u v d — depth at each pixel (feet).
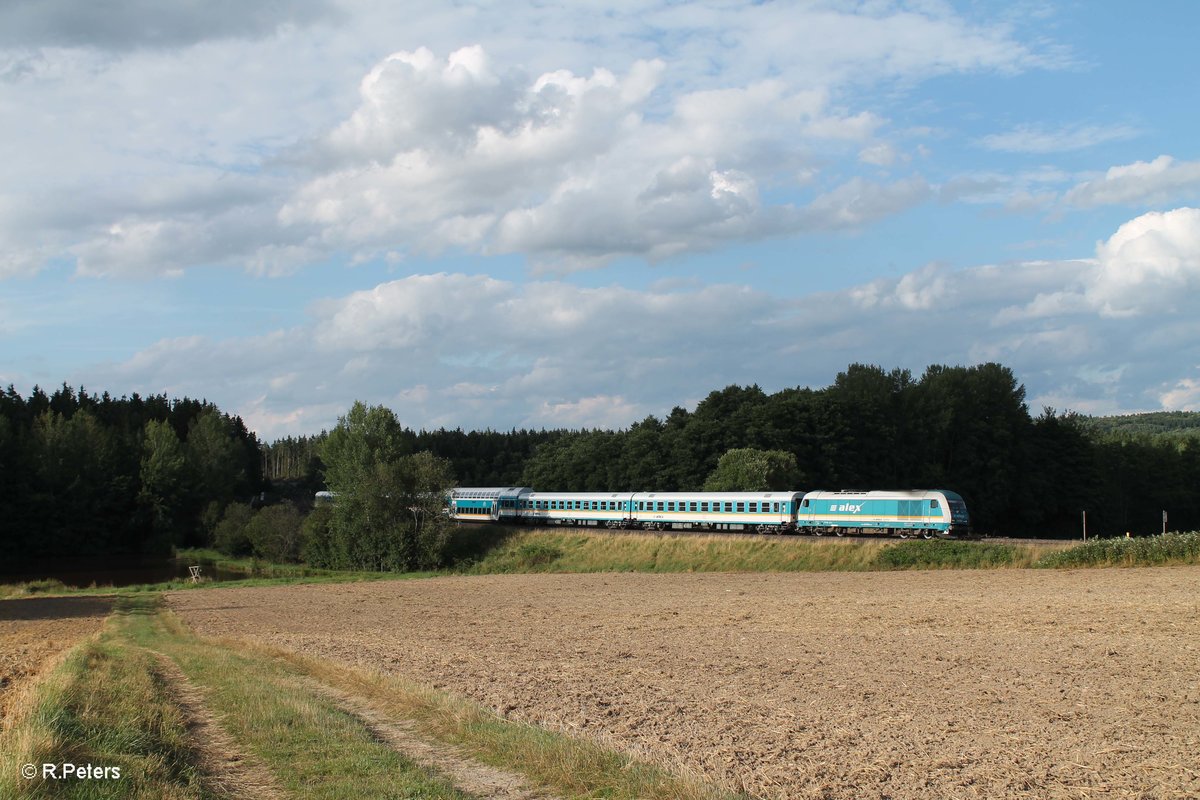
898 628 119.34
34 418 486.79
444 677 84.99
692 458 372.79
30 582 287.69
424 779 48.11
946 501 222.69
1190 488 426.51
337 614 168.76
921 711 68.95
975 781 50.78
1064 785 50.31
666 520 285.64
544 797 46.47
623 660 97.09
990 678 83.05
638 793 45.83
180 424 632.79
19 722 53.52
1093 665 88.58
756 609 149.07
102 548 423.23
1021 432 394.11
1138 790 49.47
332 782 47.78
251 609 186.60
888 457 385.09
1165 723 64.59
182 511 437.58
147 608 201.05
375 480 309.83
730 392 410.52
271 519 358.64
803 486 358.43
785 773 51.65
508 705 70.44
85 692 64.85
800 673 86.94
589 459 451.53
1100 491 399.24
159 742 53.83
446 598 197.98
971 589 163.22
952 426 388.37
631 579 226.79
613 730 61.82
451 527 314.76
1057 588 157.58
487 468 626.64
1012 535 396.98
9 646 130.11
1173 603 131.64
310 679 85.15
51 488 404.57
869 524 235.40
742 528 266.77
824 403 372.38
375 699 72.74
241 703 67.82
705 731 61.72
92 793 40.78
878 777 51.26
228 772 50.44
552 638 119.03
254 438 635.25
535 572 270.05
